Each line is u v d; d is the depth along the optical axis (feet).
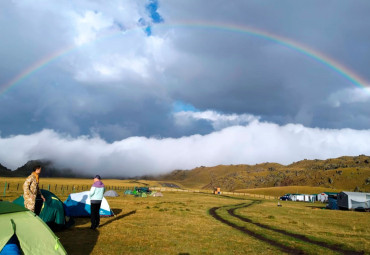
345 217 109.81
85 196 70.64
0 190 171.32
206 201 180.96
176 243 44.86
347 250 47.09
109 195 197.26
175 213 88.02
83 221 63.26
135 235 49.24
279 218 93.81
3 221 28.71
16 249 27.32
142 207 104.12
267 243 49.06
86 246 39.73
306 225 77.92
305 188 580.71
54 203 51.06
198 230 58.59
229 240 49.52
